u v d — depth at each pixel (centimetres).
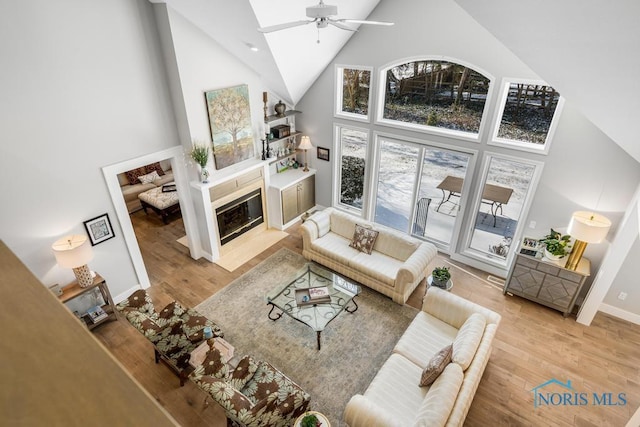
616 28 221
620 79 261
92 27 410
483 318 394
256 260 621
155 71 480
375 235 565
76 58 407
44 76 389
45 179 418
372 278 534
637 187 434
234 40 486
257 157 649
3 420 43
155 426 44
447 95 548
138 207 778
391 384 359
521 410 384
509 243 572
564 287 484
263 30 317
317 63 596
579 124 451
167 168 867
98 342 59
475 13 282
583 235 439
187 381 410
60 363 54
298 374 422
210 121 537
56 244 431
